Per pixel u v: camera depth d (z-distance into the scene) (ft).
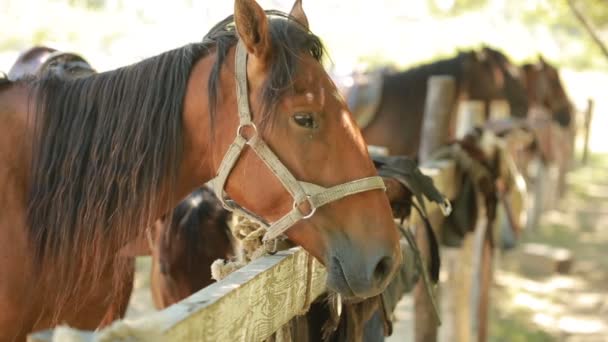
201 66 6.24
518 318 17.52
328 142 5.70
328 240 5.67
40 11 33.83
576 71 81.92
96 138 6.17
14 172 6.22
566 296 19.66
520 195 14.74
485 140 12.70
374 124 20.67
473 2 48.26
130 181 6.07
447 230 11.81
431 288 8.16
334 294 6.33
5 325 6.22
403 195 7.57
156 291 9.48
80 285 6.27
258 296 5.09
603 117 63.16
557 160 30.66
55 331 3.45
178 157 6.16
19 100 6.44
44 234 6.17
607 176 39.45
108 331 3.48
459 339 12.87
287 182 5.68
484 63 23.82
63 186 6.14
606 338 16.51
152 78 6.21
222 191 6.03
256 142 5.74
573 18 33.63
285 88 5.67
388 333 6.86
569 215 29.84
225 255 8.80
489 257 13.96
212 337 4.31
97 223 6.09
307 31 6.11
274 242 6.05
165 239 8.81
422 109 20.34
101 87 6.30
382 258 5.56
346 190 5.65
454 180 11.85
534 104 30.58
